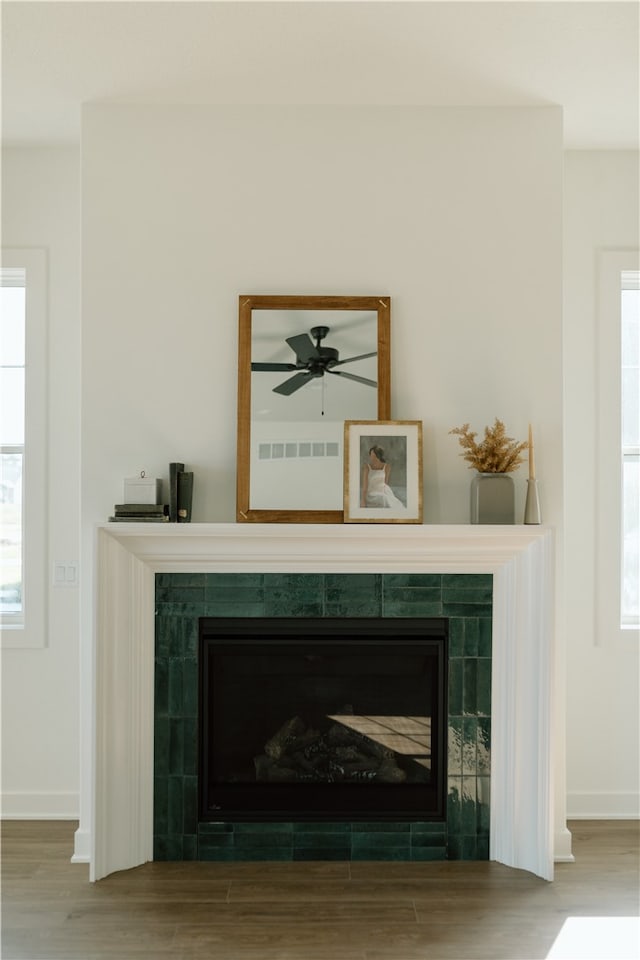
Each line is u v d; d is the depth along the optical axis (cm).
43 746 401
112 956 273
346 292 365
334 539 342
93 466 361
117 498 361
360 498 351
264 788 355
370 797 355
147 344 362
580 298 406
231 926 293
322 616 354
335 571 353
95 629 334
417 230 365
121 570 344
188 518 354
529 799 344
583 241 407
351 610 354
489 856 354
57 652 402
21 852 359
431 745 357
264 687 357
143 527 336
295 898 315
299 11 292
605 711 402
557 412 363
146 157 364
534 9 291
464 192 365
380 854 353
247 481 355
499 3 287
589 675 403
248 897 316
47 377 402
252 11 292
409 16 296
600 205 407
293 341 360
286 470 357
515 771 347
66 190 404
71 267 404
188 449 362
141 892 320
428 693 358
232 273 364
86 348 362
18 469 413
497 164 366
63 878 333
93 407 361
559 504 362
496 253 365
